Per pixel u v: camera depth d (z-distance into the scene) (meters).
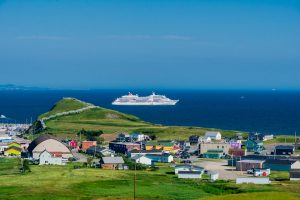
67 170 170.00
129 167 183.12
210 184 151.12
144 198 126.81
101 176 157.00
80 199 124.19
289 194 115.75
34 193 129.62
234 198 111.06
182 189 141.38
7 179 149.50
